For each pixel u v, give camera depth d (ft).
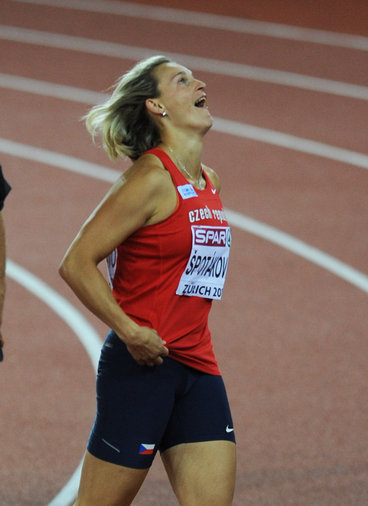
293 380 70.74
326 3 209.36
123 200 37.35
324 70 172.35
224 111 148.46
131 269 39.04
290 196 114.21
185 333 39.29
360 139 138.41
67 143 131.95
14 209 106.52
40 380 69.51
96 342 76.18
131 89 40.16
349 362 74.33
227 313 83.05
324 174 123.24
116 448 38.86
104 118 40.98
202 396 39.81
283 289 88.58
